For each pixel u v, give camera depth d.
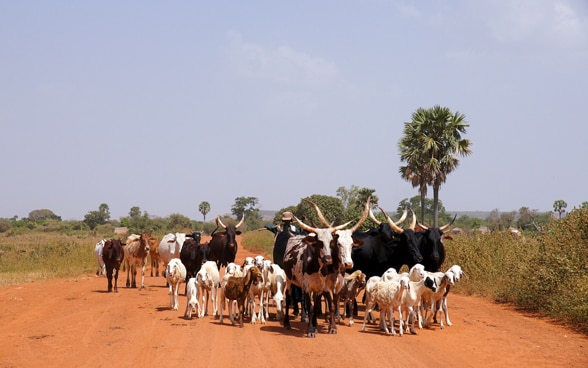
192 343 12.04
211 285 15.53
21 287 23.22
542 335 13.44
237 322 14.65
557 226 19.53
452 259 23.92
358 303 19.08
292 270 13.60
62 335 12.95
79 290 22.28
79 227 105.25
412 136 40.75
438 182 40.16
